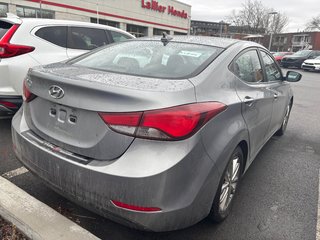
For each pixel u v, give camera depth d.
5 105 4.07
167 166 1.78
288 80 4.26
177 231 2.42
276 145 4.68
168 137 1.80
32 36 4.51
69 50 5.05
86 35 5.52
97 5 24.83
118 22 27.52
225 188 2.44
